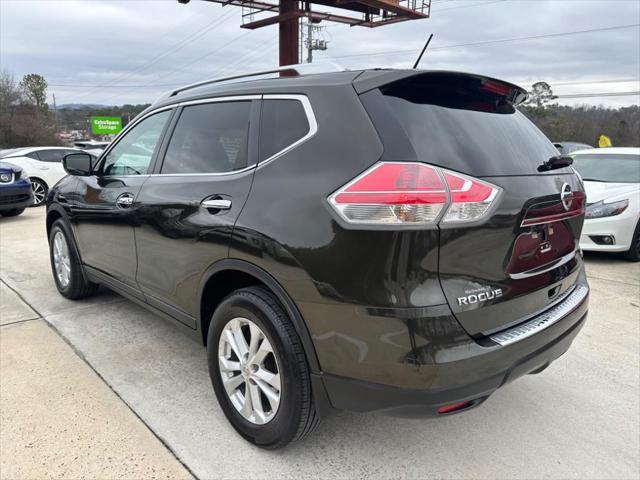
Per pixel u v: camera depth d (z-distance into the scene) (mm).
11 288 5051
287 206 2188
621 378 3383
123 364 3393
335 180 2061
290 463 2424
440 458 2494
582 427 2789
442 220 1893
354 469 2396
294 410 2244
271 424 2373
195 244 2656
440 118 2178
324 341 2096
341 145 2111
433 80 2254
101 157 3959
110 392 3023
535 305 2340
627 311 4734
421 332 1883
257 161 2477
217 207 2541
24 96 56125
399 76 2160
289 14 29078
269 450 2490
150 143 3373
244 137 2605
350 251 1965
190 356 3527
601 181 7043
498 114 2523
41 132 52750
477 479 2350
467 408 2086
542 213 2287
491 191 2035
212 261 2561
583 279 2904
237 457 2459
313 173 2162
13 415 2752
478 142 2188
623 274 6098
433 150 2010
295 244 2119
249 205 2367
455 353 1916
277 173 2324
